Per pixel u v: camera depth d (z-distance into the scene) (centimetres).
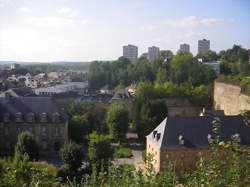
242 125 4934
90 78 16112
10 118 6350
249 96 6538
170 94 9350
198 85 10894
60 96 10275
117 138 6838
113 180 1555
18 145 5322
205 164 1291
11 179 1770
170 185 1358
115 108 7012
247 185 1127
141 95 9312
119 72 15575
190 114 9281
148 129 6875
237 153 1228
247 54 15475
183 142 4616
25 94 10094
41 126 6384
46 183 1811
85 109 8231
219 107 8181
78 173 4378
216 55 18812
